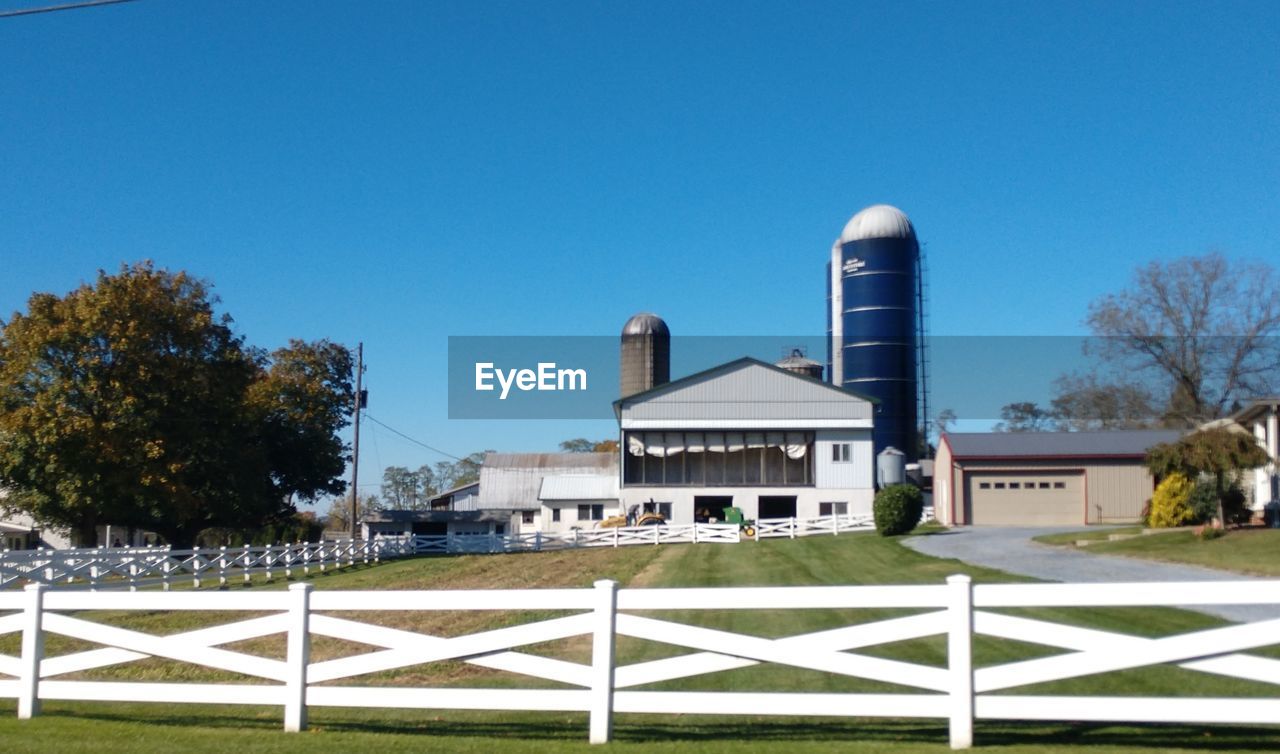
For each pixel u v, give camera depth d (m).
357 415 50.03
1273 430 30.88
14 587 28.27
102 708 10.41
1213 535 25.48
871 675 8.02
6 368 43.31
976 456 42.81
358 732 8.85
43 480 43.56
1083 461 42.25
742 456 57.16
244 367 51.25
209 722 9.42
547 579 31.91
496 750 8.02
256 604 9.08
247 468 52.09
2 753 8.08
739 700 8.18
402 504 127.62
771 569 28.41
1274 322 53.12
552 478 70.00
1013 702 7.81
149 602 9.30
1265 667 7.45
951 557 27.06
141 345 44.50
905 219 62.41
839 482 56.34
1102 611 14.25
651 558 38.06
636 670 8.40
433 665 14.01
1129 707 7.64
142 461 43.81
